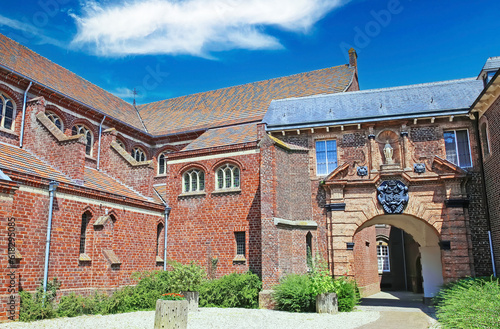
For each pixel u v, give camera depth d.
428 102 22.55
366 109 23.36
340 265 21.02
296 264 20.98
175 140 30.53
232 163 23.36
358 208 21.44
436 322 14.81
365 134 22.50
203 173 24.38
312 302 17.84
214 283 20.19
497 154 18.33
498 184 18.34
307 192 22.53
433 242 24.23
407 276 38.47
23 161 18.86
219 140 25.45
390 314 17.38
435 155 21.41
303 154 22.92
